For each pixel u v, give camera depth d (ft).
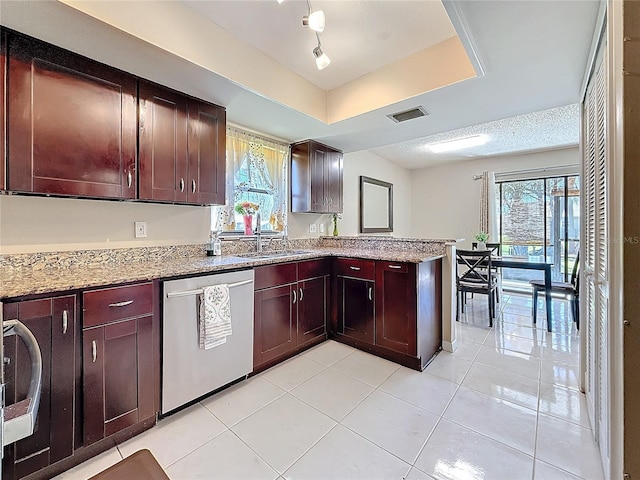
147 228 7.31
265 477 4.57
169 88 6.59
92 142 5.50
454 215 18.97
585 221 6.19
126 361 5.24
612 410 3.10
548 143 14.60
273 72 7.28
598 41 4.64
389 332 8.46
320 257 9.53
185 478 4.56
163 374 5.78
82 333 4.73
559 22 4.70
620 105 2.77
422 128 9.43
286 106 7.68
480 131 12.86
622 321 2.77
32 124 4.87
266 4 5.53
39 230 5.79
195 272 6.21
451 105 7.71
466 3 4.36
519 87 6.78
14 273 5.45
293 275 8.64
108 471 2.96
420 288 8.02
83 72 5.39
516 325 11.46
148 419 5.59
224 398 6.62
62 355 4.54
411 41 6.72
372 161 16.53
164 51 5.26
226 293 6.69
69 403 4.62
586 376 6.45
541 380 7.33
